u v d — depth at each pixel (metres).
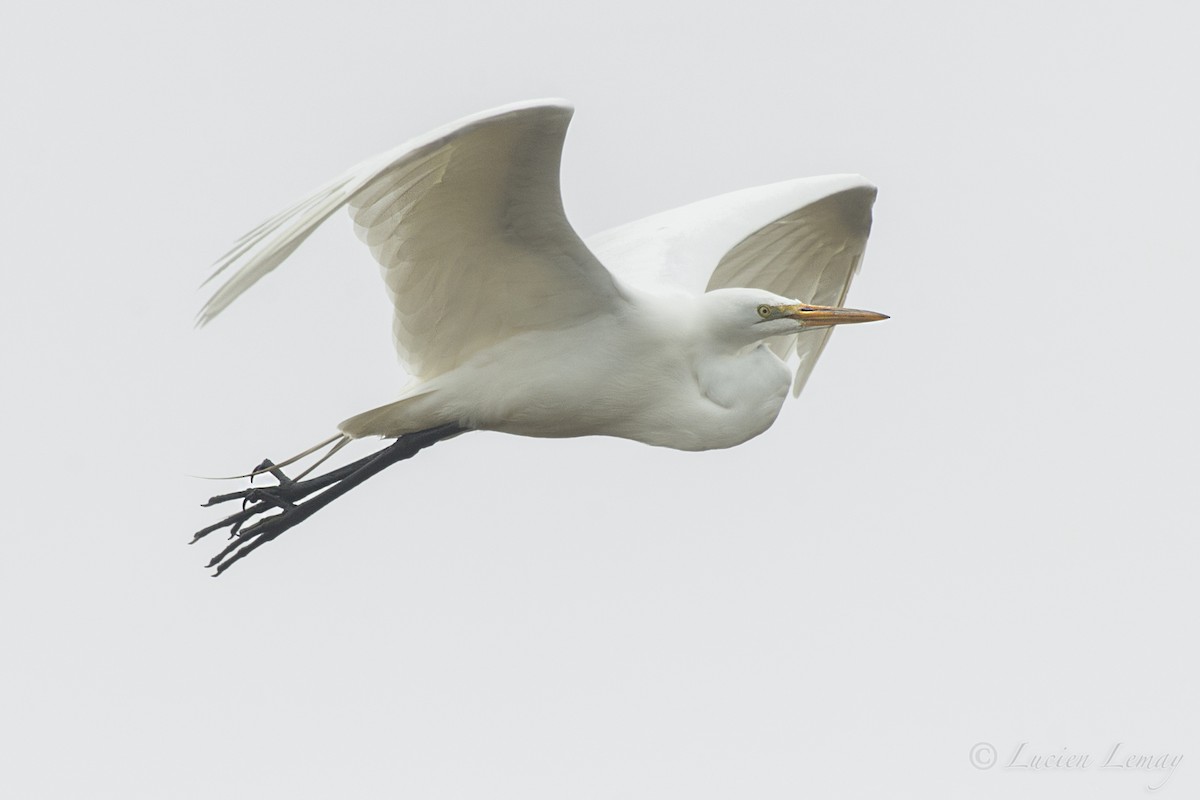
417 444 12.08
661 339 11.72
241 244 9.55
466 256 11.12
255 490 12.44
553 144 10.12
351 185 9.12
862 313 11.67
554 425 12.02
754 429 12.02
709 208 13.32
